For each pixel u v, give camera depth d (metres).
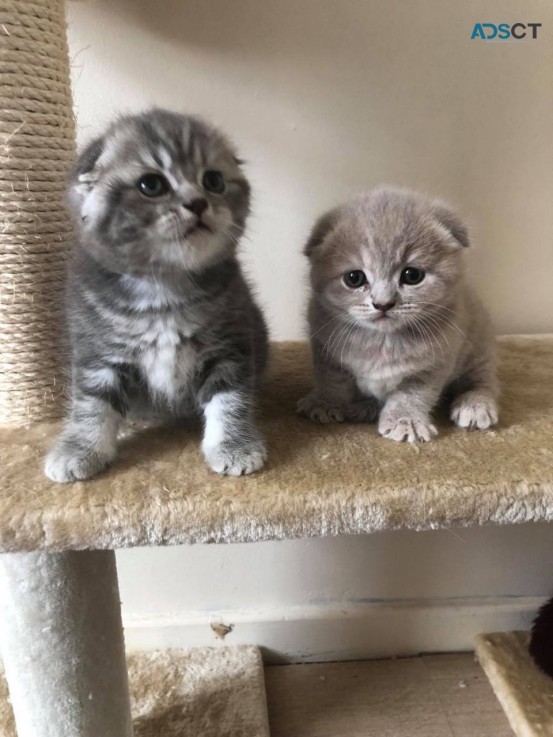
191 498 0.21
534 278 0.37
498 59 0.33
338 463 0.23
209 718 0.34
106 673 0.27
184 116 0.23
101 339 0.23
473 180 0.35
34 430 0.26
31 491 0.21
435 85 0.34
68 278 0.24
